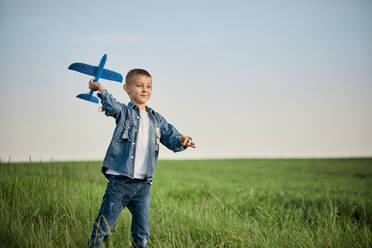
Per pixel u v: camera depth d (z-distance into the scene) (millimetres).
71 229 3994
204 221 4566
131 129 3225
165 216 4992
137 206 3275
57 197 5039
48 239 3439
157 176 15047
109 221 3117
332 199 7973
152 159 3311
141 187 3240
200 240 3941
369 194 9062
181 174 16656
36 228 3867
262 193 8906
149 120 3402
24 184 5414
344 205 7004
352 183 12422
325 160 26422
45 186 5336
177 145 3479
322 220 5555
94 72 3234
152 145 3336
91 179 5969
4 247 3344
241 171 18781
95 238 3080
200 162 26703
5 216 4184
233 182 12992
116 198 3115
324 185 11852
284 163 24578
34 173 5867
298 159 28266
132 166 3125
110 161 3131
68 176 5688
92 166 6738
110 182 3174
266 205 6863
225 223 4570
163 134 3539
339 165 22203
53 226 3865
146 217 3291
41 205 4793
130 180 3143
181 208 5793
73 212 4383
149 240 3873
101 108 3188
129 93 3416
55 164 6570
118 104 3217
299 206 7426
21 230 3607
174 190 9375
